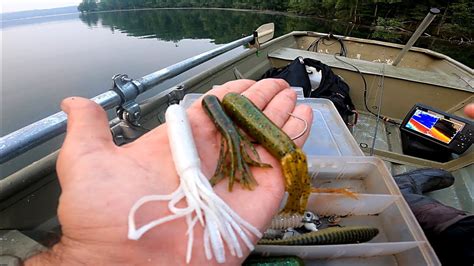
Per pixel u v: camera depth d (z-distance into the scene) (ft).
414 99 1.77
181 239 0.48
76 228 0.45
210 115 0.69
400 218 0.64
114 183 0.47
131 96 0.89
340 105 1.55
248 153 0.64
